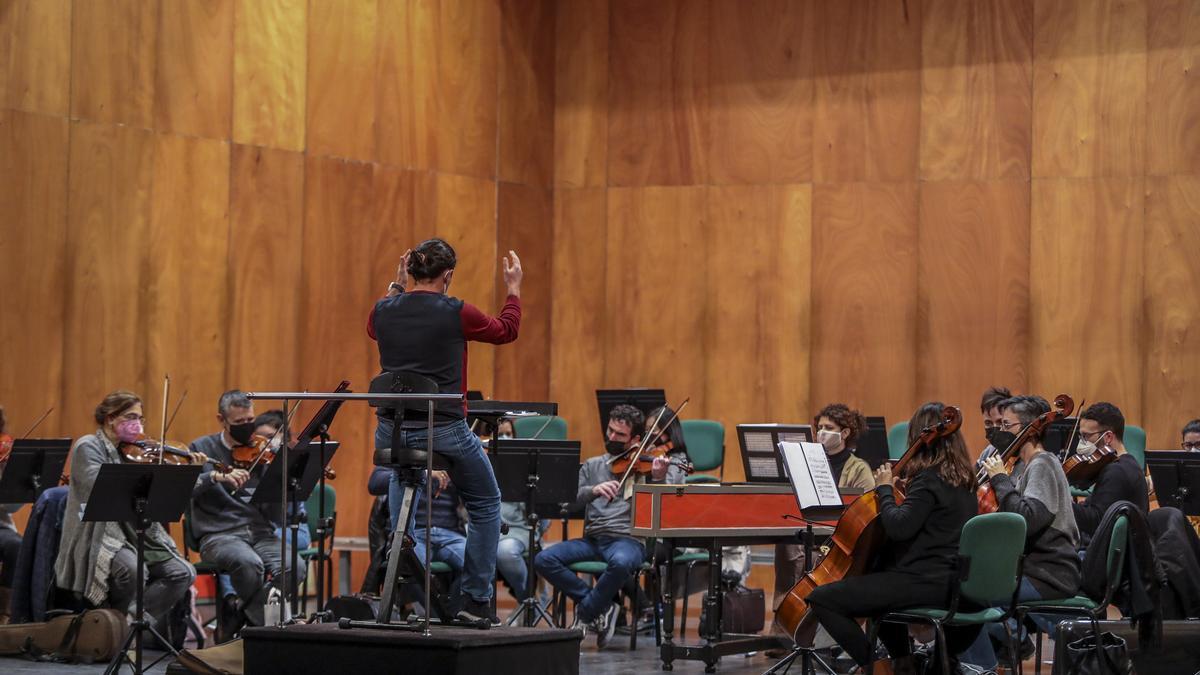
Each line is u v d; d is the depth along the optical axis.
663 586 8.34
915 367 10.98
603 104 11.79
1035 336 10.73
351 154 10.65
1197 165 10.40
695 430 9.66
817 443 6.73
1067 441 8.27
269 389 10.15
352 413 10.63
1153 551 5.98
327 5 10.53
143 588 6.73
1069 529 6.28
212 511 7.71
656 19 11.66
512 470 7.42
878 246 11.09
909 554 5.89
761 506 7.36
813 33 11.28
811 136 11.27
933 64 10.99
